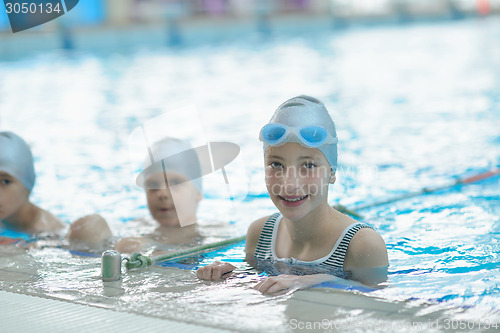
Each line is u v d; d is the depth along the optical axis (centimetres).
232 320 197
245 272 257
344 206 372
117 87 952
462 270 258
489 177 466
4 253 307
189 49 1430
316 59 1214
